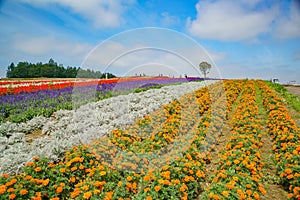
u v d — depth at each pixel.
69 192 4.30
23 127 8.03
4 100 10.77
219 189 4.12
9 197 3.66
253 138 6.67
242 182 4.32
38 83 17.75
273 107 10.09
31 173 4.35
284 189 4.85
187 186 4.45
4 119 8.91
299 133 6.64
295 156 5.05
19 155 5.53
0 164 5.07
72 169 4.62
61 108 10.27
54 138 6.96
